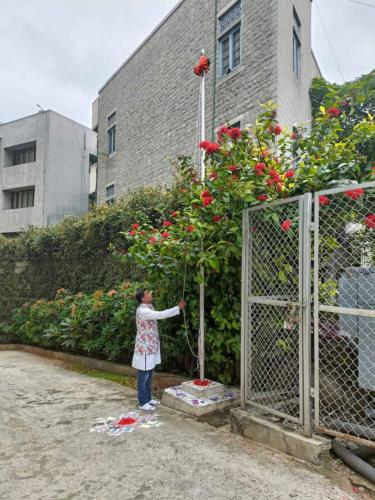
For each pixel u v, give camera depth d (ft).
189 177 14.07
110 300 20.94
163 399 13.80
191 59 33.12
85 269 26.99
